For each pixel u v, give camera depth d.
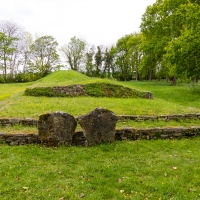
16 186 4.93
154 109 11.26
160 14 26.73
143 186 5.05
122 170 5.75
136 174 5.59
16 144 7.35
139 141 7.94
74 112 10.29
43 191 4.78
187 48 18.23
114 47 58.41
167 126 8.91
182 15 21.44
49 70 48.12
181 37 19.48
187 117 10.29
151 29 29.06
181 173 5.66
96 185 5.07
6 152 6.65
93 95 16.12
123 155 6.72
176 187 4.98
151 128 8.39
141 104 12.40
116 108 11.25
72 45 55.81
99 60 58.50
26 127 8.65
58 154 6.59
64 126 7.27
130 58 46.62
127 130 8.11
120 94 16.30
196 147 7.59
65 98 14.67
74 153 6.71
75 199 4.55
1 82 41.69
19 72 46.19
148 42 28.75
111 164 6.04
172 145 7.66
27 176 5.35
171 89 23.09
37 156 6.49
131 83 33.09
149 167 5.95
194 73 19.53
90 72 57.91
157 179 5.36
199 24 18.00
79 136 7.62
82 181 5.19
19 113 9.93
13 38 42.28
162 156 6.71
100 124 7.48
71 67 56.97
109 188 4.93
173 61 19.98
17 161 6.06
